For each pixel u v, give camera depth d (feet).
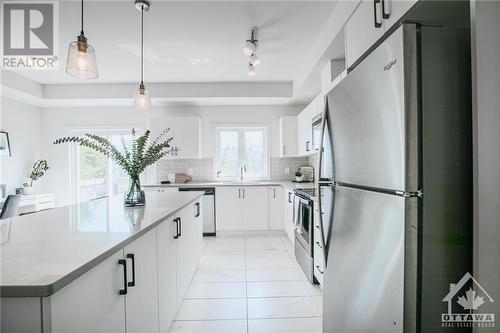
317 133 11.32
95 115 17.31
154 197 9.30
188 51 11.02
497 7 2.86
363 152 3.89
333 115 4.99
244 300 8.11
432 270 3.06
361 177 3.95
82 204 7.59
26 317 2.59
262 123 17.54
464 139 3.08
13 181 15.10
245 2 7.73
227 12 8.20
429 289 3.06
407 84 3.01
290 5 7.91
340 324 4.74
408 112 3.01
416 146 3.01
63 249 3.54
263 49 10.93
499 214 2.85
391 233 3.24
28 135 16.16
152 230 5.29
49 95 15.03
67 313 2.84
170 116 17.34
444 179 3.06
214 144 17.48
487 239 2.85
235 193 15.61
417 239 3.03
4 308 2.60
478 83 2.84
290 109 17.61
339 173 4.76
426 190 3.04
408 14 4.10
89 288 3.22
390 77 3.22
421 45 3.05
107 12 8.09
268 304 7.88
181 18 8.48
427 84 3.05
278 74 14.06
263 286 9.00
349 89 4.28
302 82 12.82
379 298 3.51
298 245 11.04
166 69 13.07
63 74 13.43
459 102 3.08
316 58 10.33
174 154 16.43
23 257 3.24
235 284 9.17
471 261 3.06
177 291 7.11
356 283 4.13
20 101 15.51
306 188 11.41
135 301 4.46
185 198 8.96
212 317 7.24
